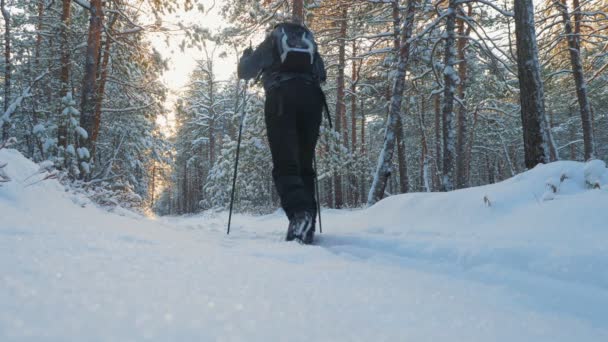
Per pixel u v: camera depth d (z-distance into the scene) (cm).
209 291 79
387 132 838
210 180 2316
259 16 1183
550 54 1426
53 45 1208
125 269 91
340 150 1466
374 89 1872
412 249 225
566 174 263
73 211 269
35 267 79
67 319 50
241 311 67
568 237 189
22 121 1083
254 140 1536
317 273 122
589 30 1410
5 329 44
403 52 871
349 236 285
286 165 304
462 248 205
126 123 1508
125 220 309
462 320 88
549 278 158
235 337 53
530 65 490
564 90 1753
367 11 1191
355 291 100
